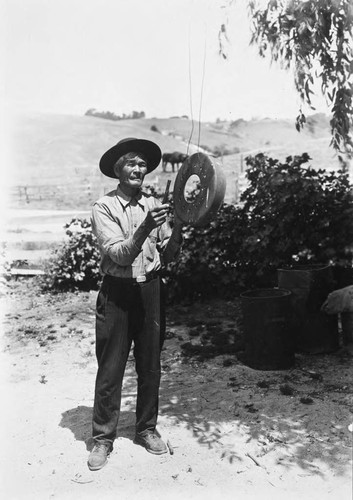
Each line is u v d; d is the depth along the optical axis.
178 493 2.94
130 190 3.24
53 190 19.77
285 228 6.66
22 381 4.88
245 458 3.29
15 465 3.32
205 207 2.96
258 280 7.17
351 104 4.63
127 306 3.20
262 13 4.84
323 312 5.07
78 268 8.60
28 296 8.46
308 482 3.01
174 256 3.38
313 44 4.49
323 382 4.43
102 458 3.27
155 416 3.46
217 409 4.01
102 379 3.27
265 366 4.76
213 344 5.60
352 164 9.12
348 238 6.46
